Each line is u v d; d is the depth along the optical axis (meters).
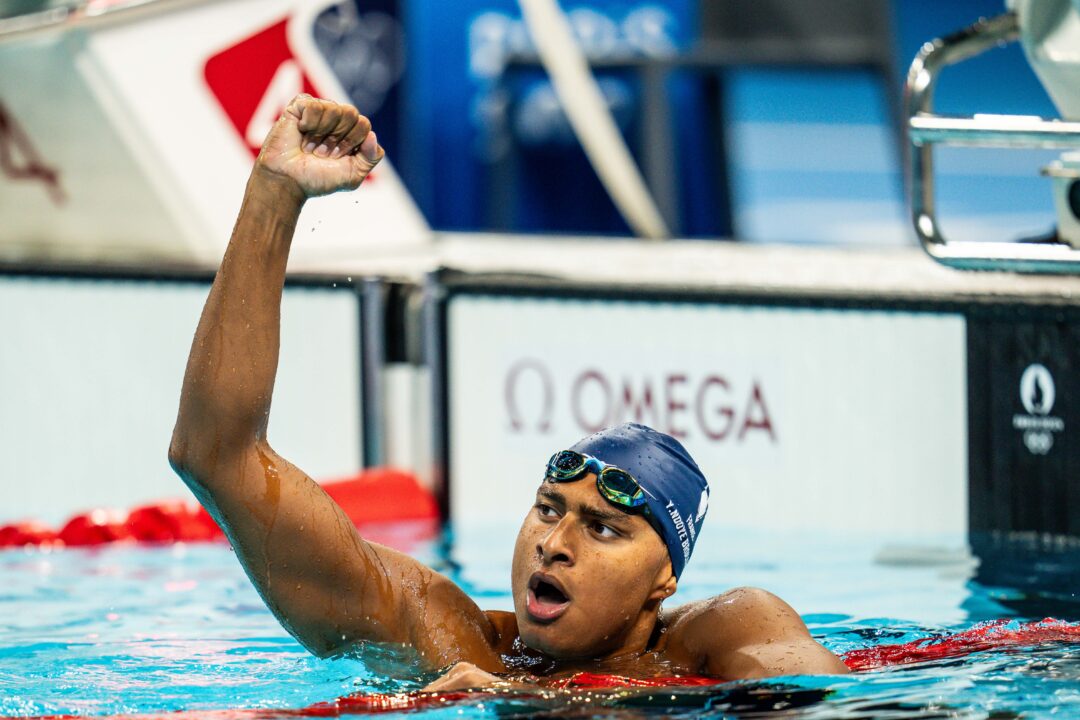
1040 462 16.98
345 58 23.38
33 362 20.44
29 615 13.03
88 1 20.72
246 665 10.55
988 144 15.12
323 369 20.55
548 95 31.09
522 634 9.19
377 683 9.66
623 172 27.02
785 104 30.97
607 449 9.26
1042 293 17.23
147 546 17.56
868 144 30.83
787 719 8.22
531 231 31.39
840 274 20.22
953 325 17.70
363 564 9.38
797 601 13.27
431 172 31.41
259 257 8.64
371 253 23.12
